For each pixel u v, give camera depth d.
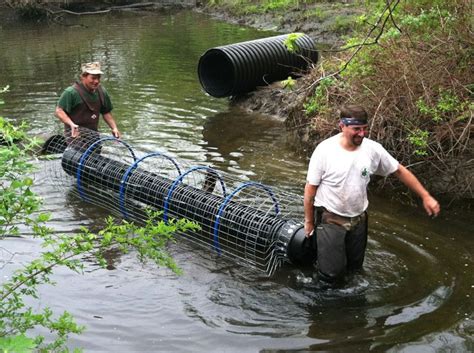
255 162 8.96
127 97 12.83
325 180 5.36
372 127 7.88
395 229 6.78
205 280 5.78
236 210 6.32
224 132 10.44
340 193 5.30
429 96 7.73
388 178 7.94
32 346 2.59
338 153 5.27
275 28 22.20
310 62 12.73
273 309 5.31
